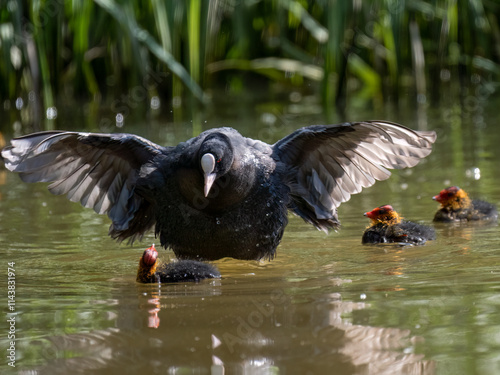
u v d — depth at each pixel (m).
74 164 11.27
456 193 13.59
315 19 30.80
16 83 26.91
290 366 6.47
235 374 6.32
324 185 12.00
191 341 7.21
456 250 11.20
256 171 10.92
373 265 10.46
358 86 33.25
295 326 7.54
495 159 17.88
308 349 6.86
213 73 32.66
